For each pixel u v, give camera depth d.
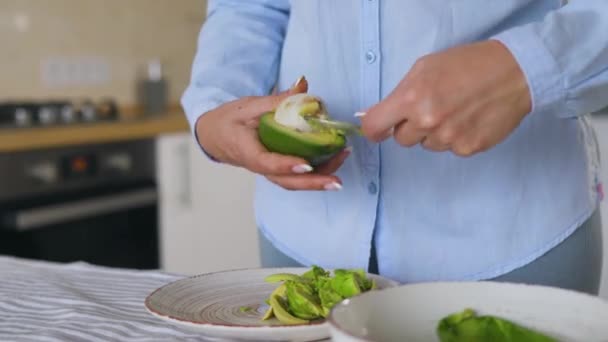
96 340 0.73
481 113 0.60
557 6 0.82
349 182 0.85
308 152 0.67
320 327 0.65
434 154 0.81
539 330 0.57
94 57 2.81
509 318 0.58
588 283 0.85
